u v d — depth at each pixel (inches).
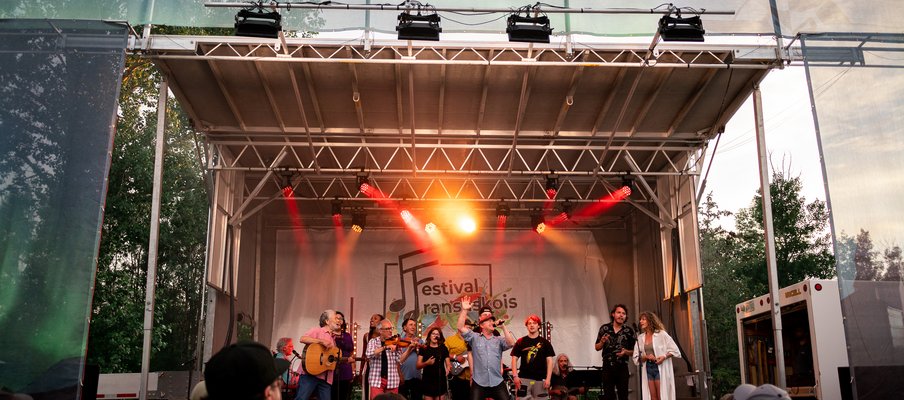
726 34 366.6
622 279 633.0
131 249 736.3
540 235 637.9
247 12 353.1
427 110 464.8
